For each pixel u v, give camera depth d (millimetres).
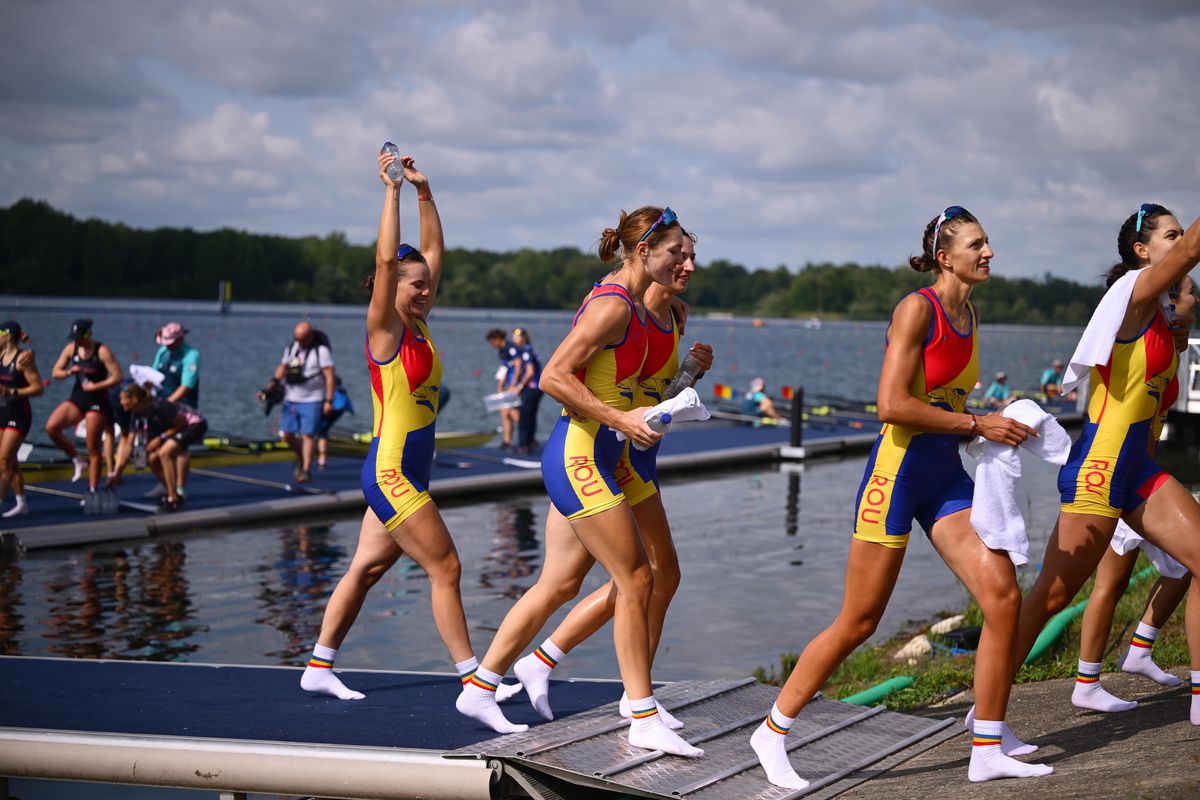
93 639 8164
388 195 5316
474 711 4961
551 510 4992
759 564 11391
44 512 12469
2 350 12055
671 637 8602
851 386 51469
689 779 4285
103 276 176500
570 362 4504
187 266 183750
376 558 5562
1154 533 4566
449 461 17531
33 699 5594
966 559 4172
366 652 8086
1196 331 14617
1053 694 5586
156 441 12602
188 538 11969
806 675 4289
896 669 7109
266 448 17234
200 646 8062
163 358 13008
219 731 5004
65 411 12469
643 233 4543
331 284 188000
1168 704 5094
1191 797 3600
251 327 93312
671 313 5047
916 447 4203
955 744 4918
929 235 4297
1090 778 4020
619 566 4527
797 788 4281
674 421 4340
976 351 4340
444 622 5238
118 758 4617
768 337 132625
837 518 14227
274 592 9711
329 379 14875
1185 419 17516
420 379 5324
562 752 4449
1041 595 4684
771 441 21766
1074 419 24016
